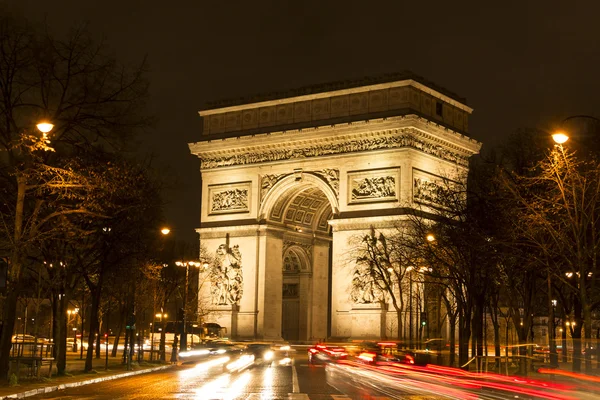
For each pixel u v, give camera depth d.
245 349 137.50
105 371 84.25
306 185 155.75
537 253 74.50
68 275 79.25
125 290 124.88
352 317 143.88
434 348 118.12
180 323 132.75
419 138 144.38
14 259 63.59
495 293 95.31
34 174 64.44
